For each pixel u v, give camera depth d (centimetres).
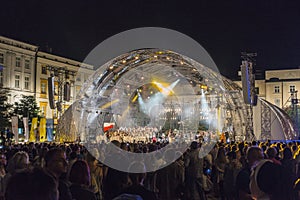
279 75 7862
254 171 476
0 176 800
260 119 4191
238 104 4231
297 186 598
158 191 1275
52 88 3844
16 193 299
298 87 7481
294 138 4334
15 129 3331
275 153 841
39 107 5919
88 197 544
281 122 4112
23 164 741
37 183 304
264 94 7731
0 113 5009
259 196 459
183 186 1321
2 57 5881
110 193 711
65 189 521
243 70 3100
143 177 620
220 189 1442
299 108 6988
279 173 457
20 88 6150
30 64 6372
